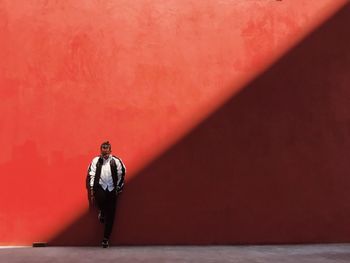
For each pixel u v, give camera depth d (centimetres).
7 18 916
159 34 945
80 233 897
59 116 911
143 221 911
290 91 966
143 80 933
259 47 968
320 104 971
